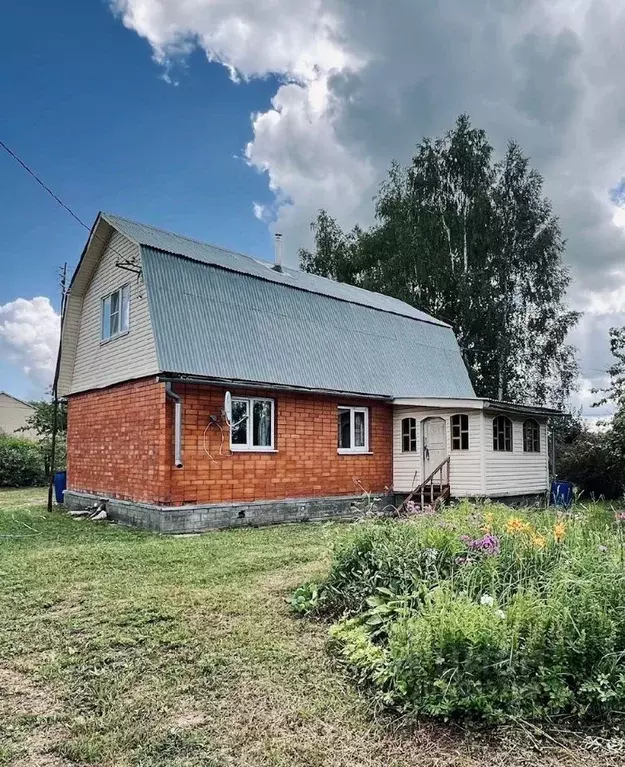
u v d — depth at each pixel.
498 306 26.22
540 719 3.38
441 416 15.09
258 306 13.49
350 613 5.04
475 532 5.69
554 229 26.92
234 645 4.61
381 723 3.44
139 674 4.12
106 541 9.56
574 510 9.41
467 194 27.59
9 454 23.73
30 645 4.68
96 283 14.61
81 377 15.30
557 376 26.86
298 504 12.91
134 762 3.05
